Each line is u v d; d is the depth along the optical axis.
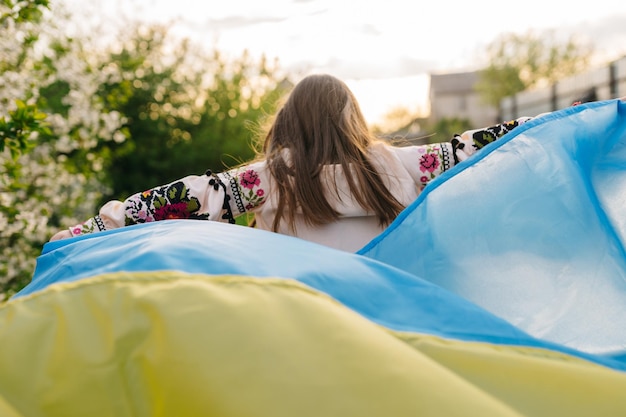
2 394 1.02
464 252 1.57
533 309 1.50
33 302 1.12
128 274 1.12
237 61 10.81
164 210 2.08
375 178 2.08
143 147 9.94
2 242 4.60
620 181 1.77
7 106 3.90
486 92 28.27
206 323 1.01
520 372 1.08
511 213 1.59
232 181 2.11
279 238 1.35
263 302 1.06
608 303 1.48
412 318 1.17
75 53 6.02
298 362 0.97
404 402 0.93
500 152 1.67
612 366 1.14
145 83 10.05
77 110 5.64
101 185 7.64
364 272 1.24
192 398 0.95
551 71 26.83
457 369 1.08
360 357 0.98
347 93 2.19
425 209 1.62
